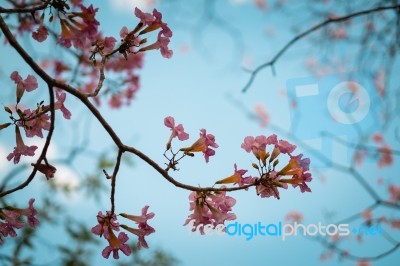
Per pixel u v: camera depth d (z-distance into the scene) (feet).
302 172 4.60
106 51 4.74
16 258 6.36
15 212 4.82
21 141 4.75
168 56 4.74
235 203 4.56
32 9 4.42
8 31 4.26
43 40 4.54
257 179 4.60
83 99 4.39
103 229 4.60
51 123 4.46
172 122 4.61
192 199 4.61
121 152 4.43
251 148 4.66
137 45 4.72
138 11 4.70
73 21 4.42
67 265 6.71
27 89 4.75
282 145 4.64
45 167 4.52
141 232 4.64
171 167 4.54
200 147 4.58
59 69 7.66
